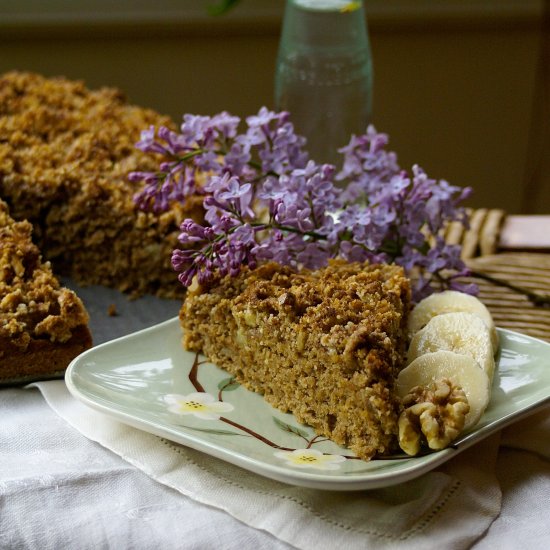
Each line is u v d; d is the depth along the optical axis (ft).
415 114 3.62
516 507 1.67
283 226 1.97
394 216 2.04
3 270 2.00
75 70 3.44
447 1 3.41
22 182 2.31
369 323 1.73
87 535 1.60
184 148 2.10
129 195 2.28
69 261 2.38
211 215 1.90
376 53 3.50
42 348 1.94
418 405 1.65
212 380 1.88
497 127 3.64
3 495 1.65
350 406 1.69
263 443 1.71
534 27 3.45
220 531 1.61
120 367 1.89
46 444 1.78
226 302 1.85
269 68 3.49
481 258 2.31
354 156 2.18
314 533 1.59
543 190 3.74
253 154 3.03
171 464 1.72
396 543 1.58
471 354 1.80
